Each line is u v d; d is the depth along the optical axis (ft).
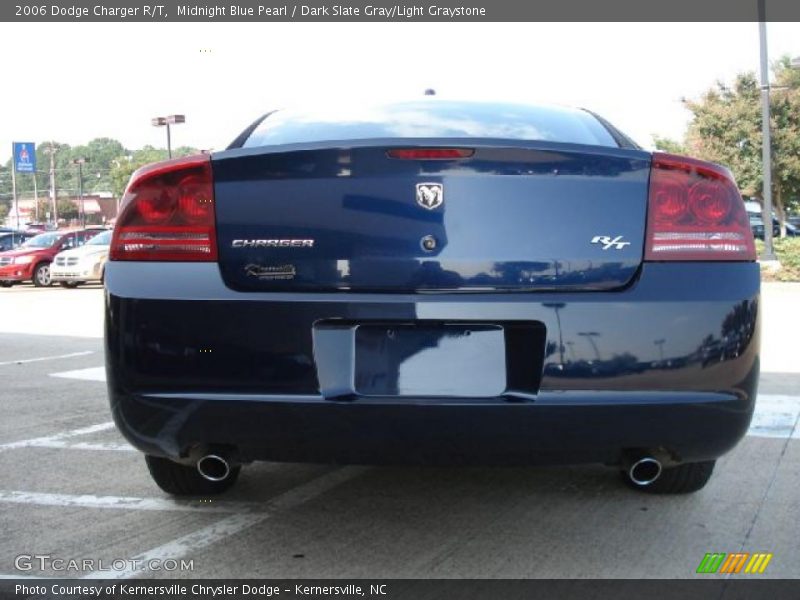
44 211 304.09
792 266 54.08
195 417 8.62
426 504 11.80
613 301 8.46
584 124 11.00
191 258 8.80
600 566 9.65
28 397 19.98
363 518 11.24
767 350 26.25
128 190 9.11
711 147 80.84
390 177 8.56
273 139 10.39
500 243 8.53
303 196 8.64
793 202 85.46
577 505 11.70
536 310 8.41
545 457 8.59
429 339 8.55
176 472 11.57
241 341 8.55
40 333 34.24
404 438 8.42
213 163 8.79
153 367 8.68
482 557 9.92
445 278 8.50
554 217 8.58
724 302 8.57
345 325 8.56
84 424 17.02
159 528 10.94
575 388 8.41
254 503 11.89
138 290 8.77
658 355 8.45
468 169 8.55
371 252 8.56
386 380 8.52
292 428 8.49
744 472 13.21
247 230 8.71
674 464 9.25
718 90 81.46
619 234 8.64
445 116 10.96
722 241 8.79
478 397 8.43
